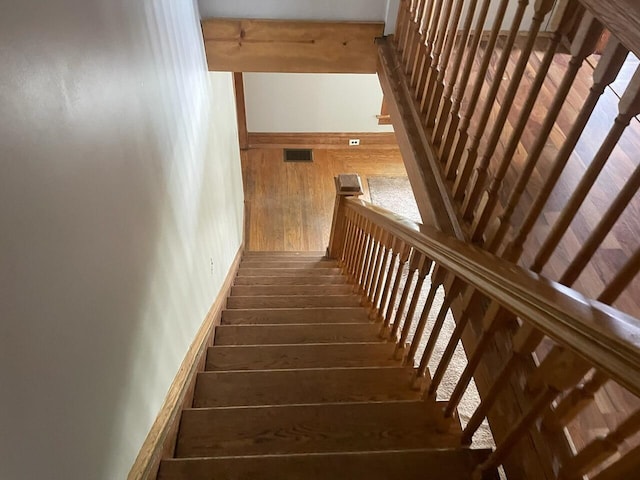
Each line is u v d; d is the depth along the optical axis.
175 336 1.77
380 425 1.60
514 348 1.14
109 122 1.10
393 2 2.52
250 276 3.80
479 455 1.39
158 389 1.53
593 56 2.52
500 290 1.06
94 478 1.04
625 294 1.53
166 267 1.65
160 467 1.41
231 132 3.94
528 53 1.30
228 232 3.58
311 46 2.67
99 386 1.05
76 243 0.92
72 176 0.90
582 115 1.07
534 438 1.19
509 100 1.40
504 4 1.42
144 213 1.38
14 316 0.70
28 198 0.74
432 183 1.88
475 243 1.60
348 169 5.83
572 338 0.80
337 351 2.19
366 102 5.74
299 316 2.72
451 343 1.50
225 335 2.45
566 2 1.12
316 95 5.63
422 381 1.85
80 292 0.94
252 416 1.64
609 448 0.96
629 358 0.68
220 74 3.25
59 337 0.85
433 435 1.58
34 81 0.76
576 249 1.68
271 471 1.37
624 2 0.81
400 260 2.12
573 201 1.11
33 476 0.77
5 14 0.68
